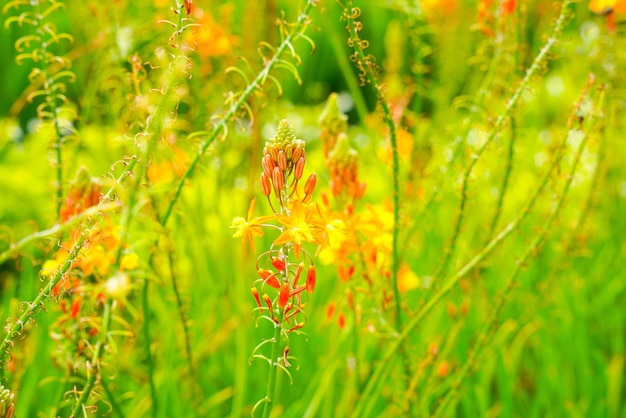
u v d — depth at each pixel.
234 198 3.64
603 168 3.09
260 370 3.12
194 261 3.34
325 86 6.28
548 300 3.37
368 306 2.61
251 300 3.27
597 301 3.83
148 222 1.61
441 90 4.21
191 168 1.98
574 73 4.27
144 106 2.03
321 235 1.57
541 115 4.50
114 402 2.19
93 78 3.28
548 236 2.38
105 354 2.00
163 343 3.12
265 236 3.46
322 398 3.03
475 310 3.43
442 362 2.46
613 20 2.44
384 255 2.28
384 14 6.11
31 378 2.76
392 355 2.28
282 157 1.49
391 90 3.98
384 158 2.49
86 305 2.03
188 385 2.56
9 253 1.72
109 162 3.39
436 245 3.67
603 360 3.43
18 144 4.80
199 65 3.24
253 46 3.29
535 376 3.68
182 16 1.64
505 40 2.63
